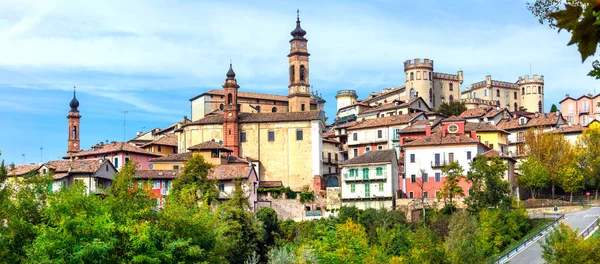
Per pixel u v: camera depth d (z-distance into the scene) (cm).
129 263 5950
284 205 13300
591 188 14600
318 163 15312
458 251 7894
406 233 9656
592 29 1209
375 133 16950
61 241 5738
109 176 12988
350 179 13312
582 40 1219
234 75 16100
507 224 10738
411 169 13575
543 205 12888
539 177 13638
